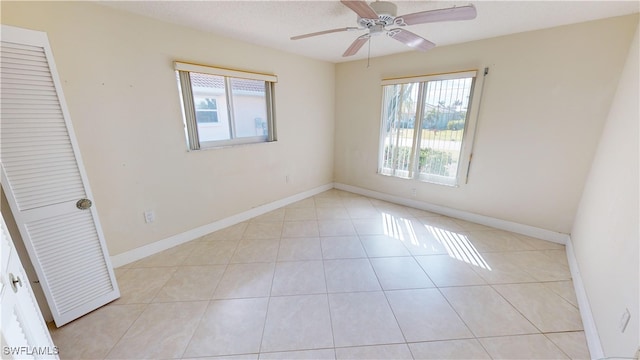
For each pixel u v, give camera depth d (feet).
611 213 5.16
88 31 6.04
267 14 6.70
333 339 5.03
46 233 4.88
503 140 9.05
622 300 3.94
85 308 5.56
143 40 6.92
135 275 6.99
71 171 5.01
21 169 4.46
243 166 10.27
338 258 7.86
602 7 6.14
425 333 5.15
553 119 8.01
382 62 11.59
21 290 3.23
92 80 6.24
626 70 6.30
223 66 8.77
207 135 9.06
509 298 6.09
